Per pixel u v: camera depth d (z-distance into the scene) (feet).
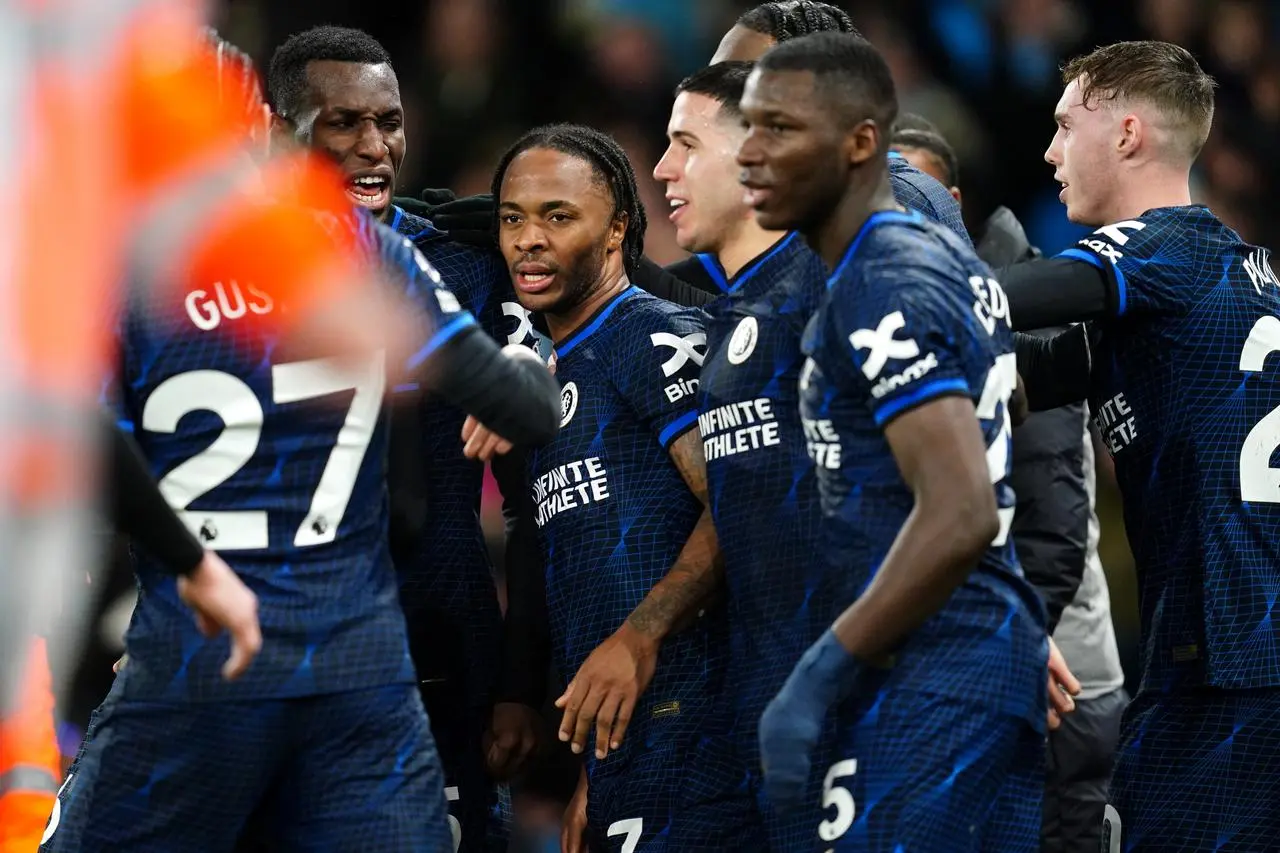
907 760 30.71
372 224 32.78
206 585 29.50
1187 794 38.58
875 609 29.43
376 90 41.50
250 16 82.58
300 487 31.55
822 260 33.91
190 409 31.04
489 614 43.78
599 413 39.73
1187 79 40.19
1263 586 38.34
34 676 37.35
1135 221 39.22
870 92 31.53
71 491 19.39
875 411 30.09
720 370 36.37
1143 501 39.73
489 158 82.28
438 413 42.68
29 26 19.36
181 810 31.32
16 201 19.04
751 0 86.63
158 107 27.99
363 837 31.42
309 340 31.42
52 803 37.24
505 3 83.87
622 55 83.92
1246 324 38.91
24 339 19.01
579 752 37.96
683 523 39.60
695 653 39.09
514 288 43.42
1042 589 46.42
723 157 37.83
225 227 30.55
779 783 29.81
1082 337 40.88
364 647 31.73
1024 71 87.56
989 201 86.17
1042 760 32.99
